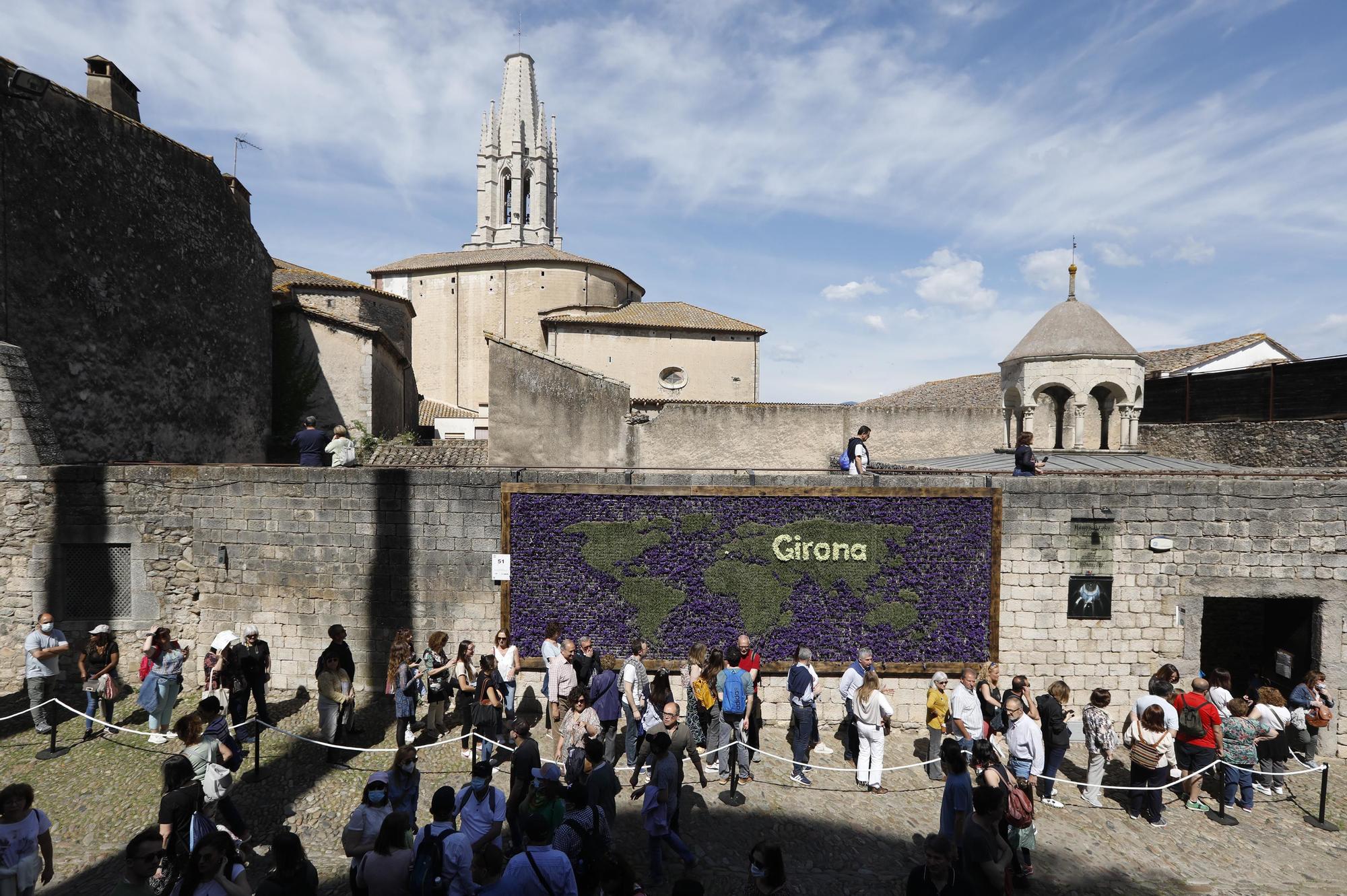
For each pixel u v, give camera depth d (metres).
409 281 53.06
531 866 5.27
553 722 10.01
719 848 8.14
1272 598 11.97
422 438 30.42
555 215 69.50
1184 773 9.71
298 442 12.77
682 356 37.53
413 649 10.53
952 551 11.73
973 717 9.44
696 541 11.92
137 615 12.21
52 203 13.16
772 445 19.59
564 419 17.64
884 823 8.87
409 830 5.87
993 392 29.09
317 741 10.00
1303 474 12.07
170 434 16.50
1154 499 11.53
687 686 10.66
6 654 11.98
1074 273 18.58
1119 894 7.68
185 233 17.09
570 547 11.95
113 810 8.55
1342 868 8.32
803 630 11.85
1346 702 11.27
